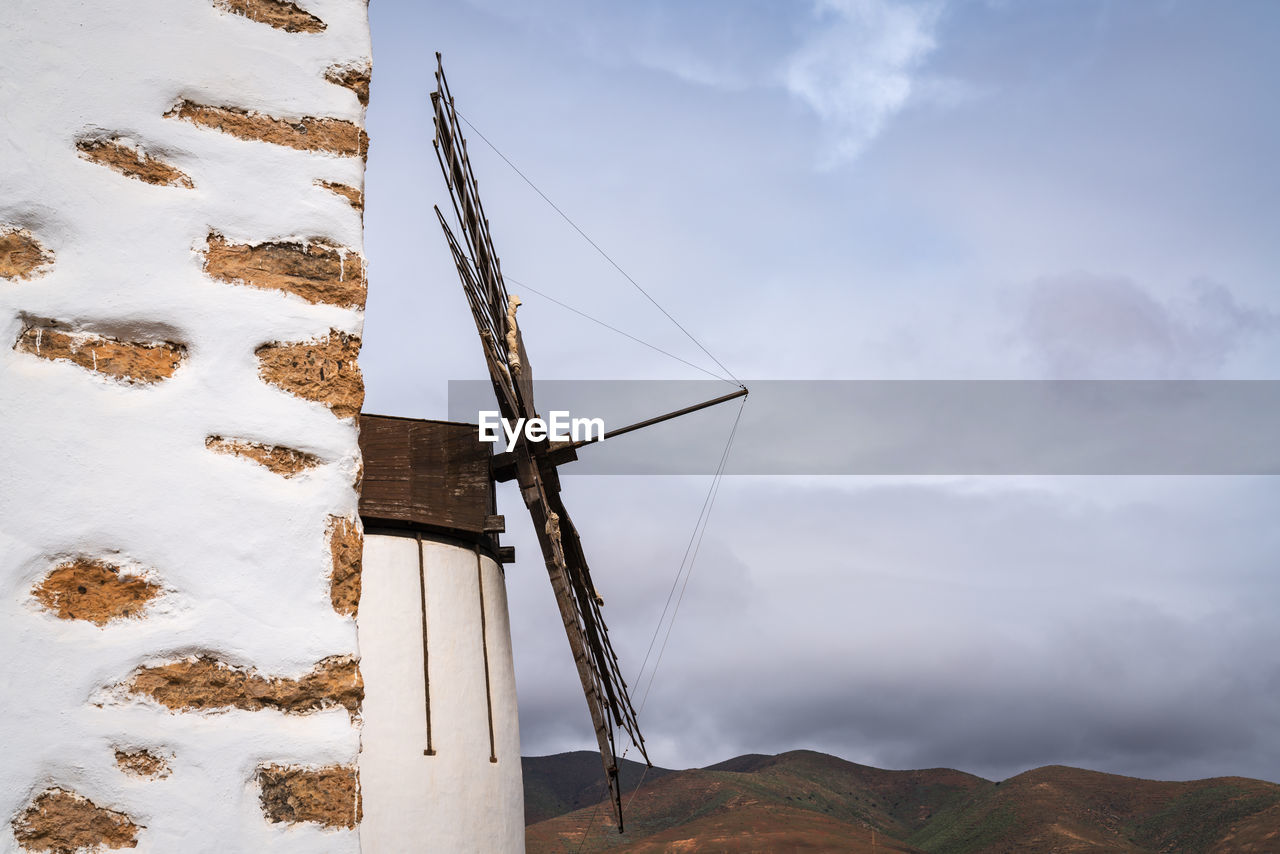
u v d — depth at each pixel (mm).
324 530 1979
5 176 1921
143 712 1749
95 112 2029
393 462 16953
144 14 2137
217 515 1895
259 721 1819
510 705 17344
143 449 1877
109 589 1787
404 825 15094
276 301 2074
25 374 1838
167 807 1719
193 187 2074
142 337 1945
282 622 1887
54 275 1912
